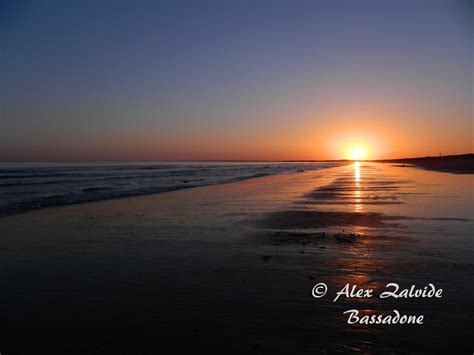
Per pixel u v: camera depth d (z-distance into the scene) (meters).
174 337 4.88
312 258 8.45
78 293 6.57
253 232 11.74
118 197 25.45
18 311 5.83
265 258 8.55
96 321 5.41
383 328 4.98
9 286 7.00
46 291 6.71
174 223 13.86
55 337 4.96
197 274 7.48
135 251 9.58
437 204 17.59
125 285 6.94
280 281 6.93
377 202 19.02
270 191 28.33
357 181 38.31
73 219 15.41
